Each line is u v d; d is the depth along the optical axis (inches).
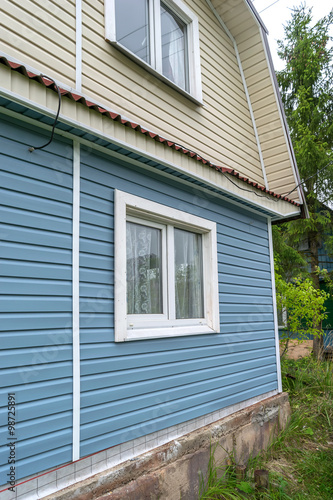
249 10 182.7
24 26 101.0
